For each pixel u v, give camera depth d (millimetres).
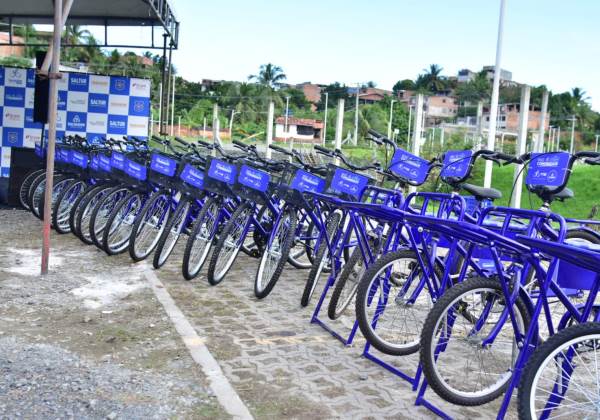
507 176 18703
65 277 5023
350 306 4617
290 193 4523
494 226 3805
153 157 5375
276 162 5051
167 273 5379
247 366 3277
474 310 2775
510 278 2715
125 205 5910
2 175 10047
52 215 7035
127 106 10266
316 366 3332
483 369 3102
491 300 2775
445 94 89250
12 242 6527
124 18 9742
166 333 3721
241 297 4734
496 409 2916
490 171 9359
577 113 70938
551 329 2566
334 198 3779
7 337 3496
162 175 5371
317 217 4547
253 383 3047
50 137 4996
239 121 61906
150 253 5887
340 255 4281
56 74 4965
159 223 5715
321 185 4492
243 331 3889
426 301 3400
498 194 3826
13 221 7980
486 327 2869
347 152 17141
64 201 7074
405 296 3363
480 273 2891
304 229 5141
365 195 4270
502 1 10234
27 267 5344
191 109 60938
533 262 2480
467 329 2898
